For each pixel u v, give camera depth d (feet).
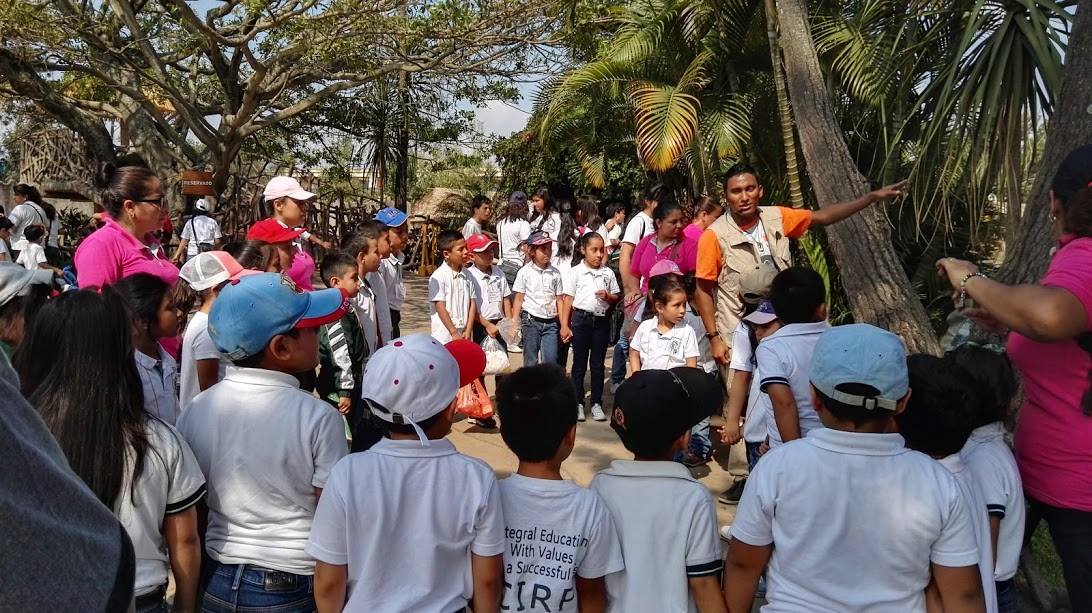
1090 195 7.41
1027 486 8.39
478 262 20.97
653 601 7.23
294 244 14.79
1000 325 8.39
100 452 6.39
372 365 7.15
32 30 38.17
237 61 51.75
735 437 14.11
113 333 6.68
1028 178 14.19
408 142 63.62
